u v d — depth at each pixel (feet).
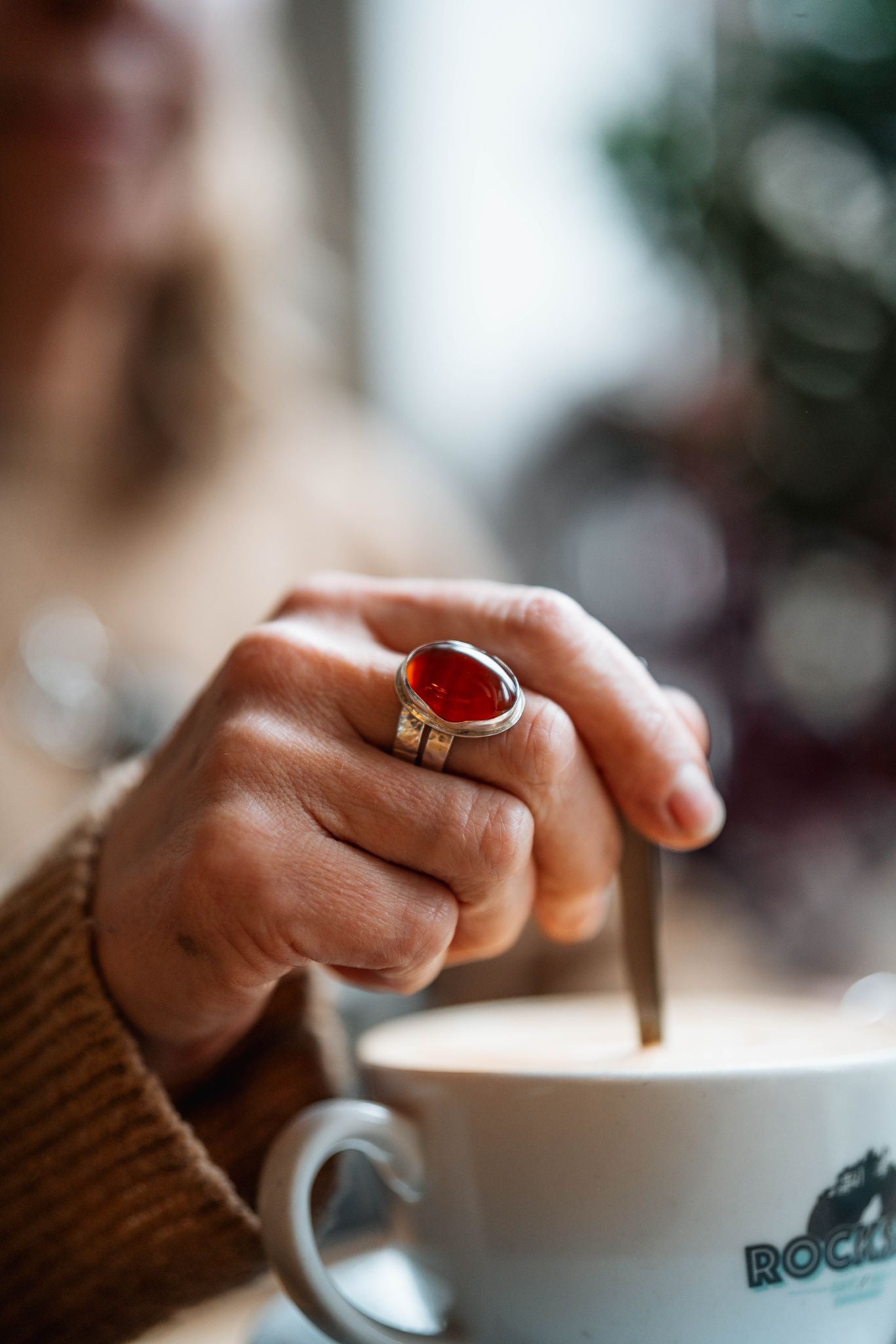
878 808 2.14
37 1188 1.11
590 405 3.54
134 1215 1.09
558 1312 0.99
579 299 3.81
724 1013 1.24
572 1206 0.98
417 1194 1.04
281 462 2.90
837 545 2.16
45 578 2.45
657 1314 0.97
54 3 2.08
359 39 3.98
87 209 2.27
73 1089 1.09
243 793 1.01
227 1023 1.12
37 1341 1.13
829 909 2.20
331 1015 1.24
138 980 1.07
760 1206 0.96
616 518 2.98
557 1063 1.04
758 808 2.20
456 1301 1.03
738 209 2.02
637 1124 0.96
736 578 2.26
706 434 2.41
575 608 1.07
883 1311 1.00
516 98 3.96
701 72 2.12
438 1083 1.02
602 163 2.17
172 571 2.58
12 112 2.13
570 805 1.05
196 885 1.00
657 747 1.06
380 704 1.03
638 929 1.09
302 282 3.18
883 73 1.94
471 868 1.01
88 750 2.27
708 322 2.60
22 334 2.42
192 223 2.58
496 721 1.01
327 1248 1.26
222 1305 1.34
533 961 2.30
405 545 2.96
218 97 2.58
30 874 1.18
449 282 4.11
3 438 2.49
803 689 2.18
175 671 2.45
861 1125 0.97
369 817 1.01
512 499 3.92
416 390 4.12
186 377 2.71
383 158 4.05
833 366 2.03
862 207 1.99
